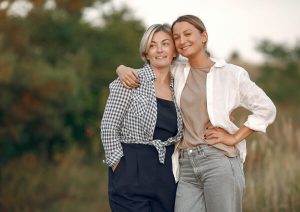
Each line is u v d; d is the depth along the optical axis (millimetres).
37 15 17109
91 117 19641
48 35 18938
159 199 4809
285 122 8422
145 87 4781
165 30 4867
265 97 4633
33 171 15305
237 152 4758
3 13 15477
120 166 4801
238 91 4660
